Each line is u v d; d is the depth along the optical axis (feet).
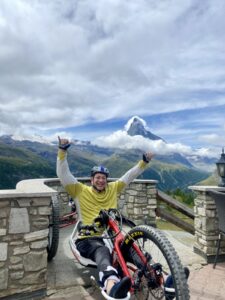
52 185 16.42
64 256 11.35
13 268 7.95
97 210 8.54
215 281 9.61
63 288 8.70
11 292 7.89
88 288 8.77
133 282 6.22
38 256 8.30
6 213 7.93
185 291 5.41
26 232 8.16
